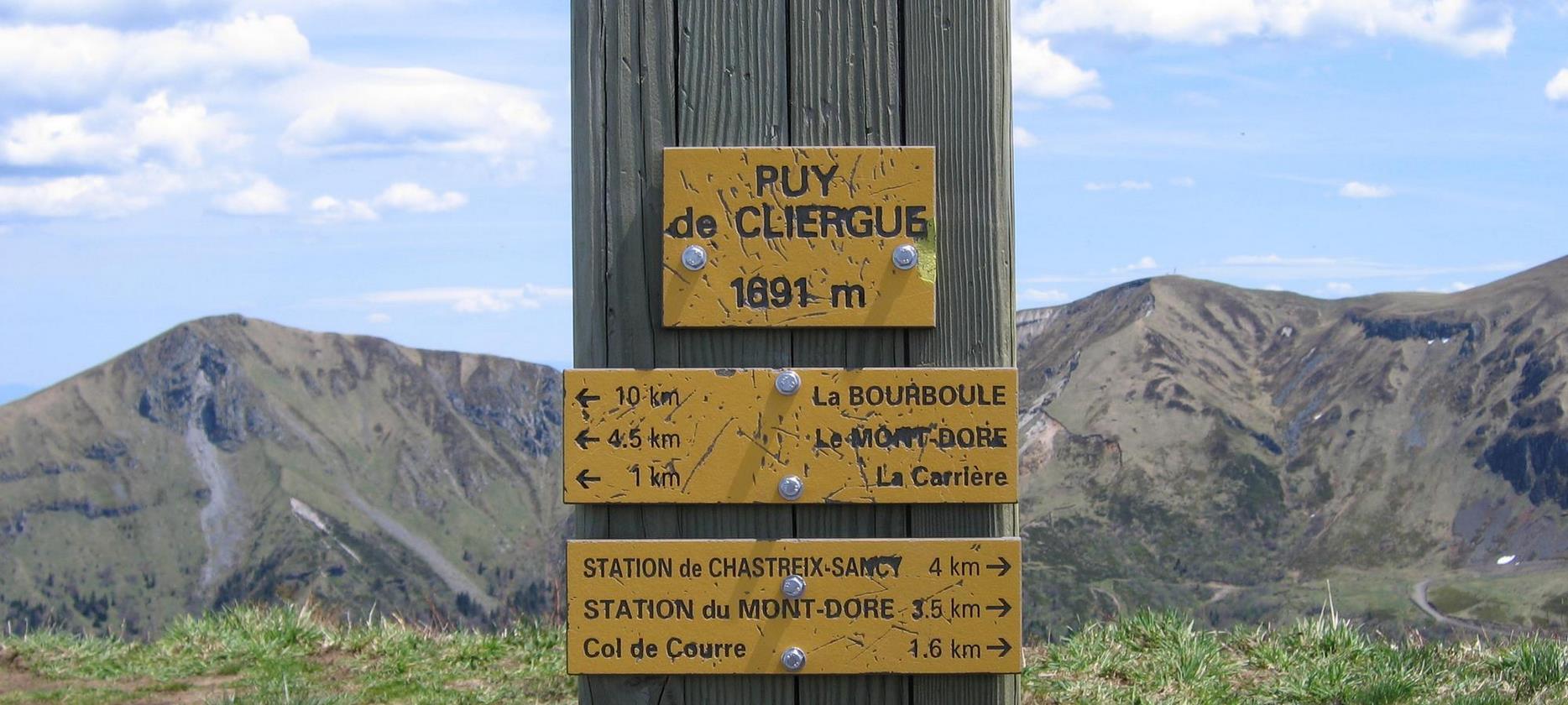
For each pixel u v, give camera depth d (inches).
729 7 114.0
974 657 113.1
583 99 114.8
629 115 114.4
